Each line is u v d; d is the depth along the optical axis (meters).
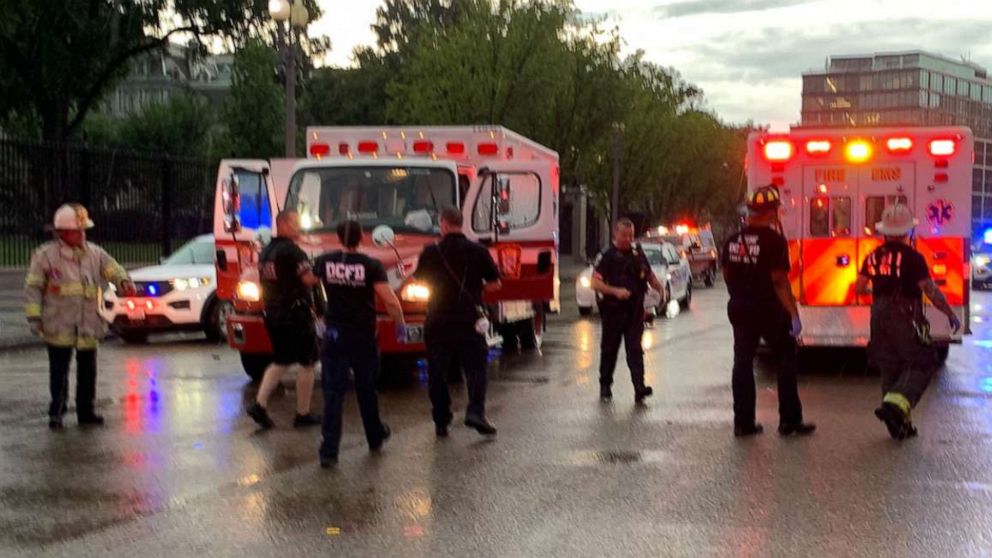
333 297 8.69
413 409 11.12
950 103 112.31
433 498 7.45
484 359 9.58
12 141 23.95
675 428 10.04
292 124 20.11
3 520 6.92
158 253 27.47
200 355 15.88
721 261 9.83
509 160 14.71
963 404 11.48
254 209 13.06
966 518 6.93
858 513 7.05
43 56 34.28
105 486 7.80
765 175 14.00
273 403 11.48
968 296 13.68
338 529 6.71
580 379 13.45
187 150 45.84
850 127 14.21
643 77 43.03
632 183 44.44
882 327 9.63
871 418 10.61
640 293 11.69
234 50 37.94
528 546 6.35
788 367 9.65
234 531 6.68
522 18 32.47
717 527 6.73
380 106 58.38
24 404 11.41
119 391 12.30
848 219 13.85
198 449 9.08
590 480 7.95
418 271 9.57
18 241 24.44
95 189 26.00
